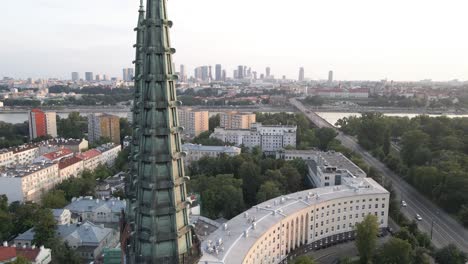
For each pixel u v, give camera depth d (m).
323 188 186.12
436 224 186.38
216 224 156.38
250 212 153.00
